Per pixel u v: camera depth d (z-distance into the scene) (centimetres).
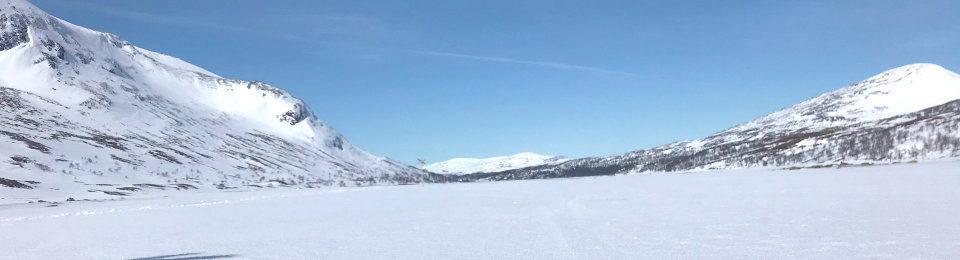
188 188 18912
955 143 18838
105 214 5778
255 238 2962
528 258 1998
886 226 2439
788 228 2564
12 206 9200
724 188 7669
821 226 2573
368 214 4703
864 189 5522
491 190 10900
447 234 2883
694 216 3425
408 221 3803
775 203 4247
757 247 2031
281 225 3794
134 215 5431
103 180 16912
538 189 10556
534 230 2950
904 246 1877
